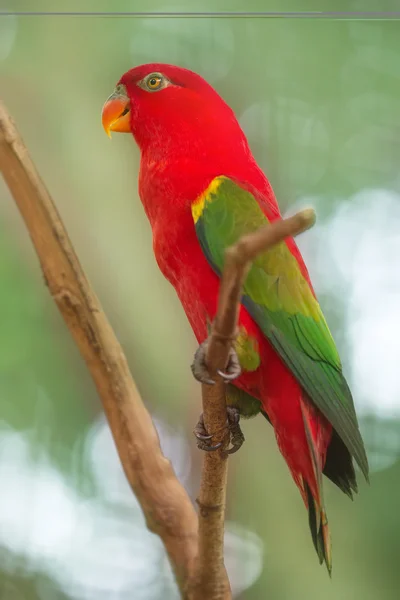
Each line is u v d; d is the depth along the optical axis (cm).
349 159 1165
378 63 1173
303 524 1126
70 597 1077
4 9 1189
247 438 1161
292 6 1172
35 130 1202
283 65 1179
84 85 1211
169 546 567
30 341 1127
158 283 1209
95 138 1211
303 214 407
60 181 1199
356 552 1063
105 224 1200
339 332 1093
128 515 1114
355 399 1072
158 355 1191
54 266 548
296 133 1172
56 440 1120
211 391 551
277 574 1086
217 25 1173
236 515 1128
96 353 557
